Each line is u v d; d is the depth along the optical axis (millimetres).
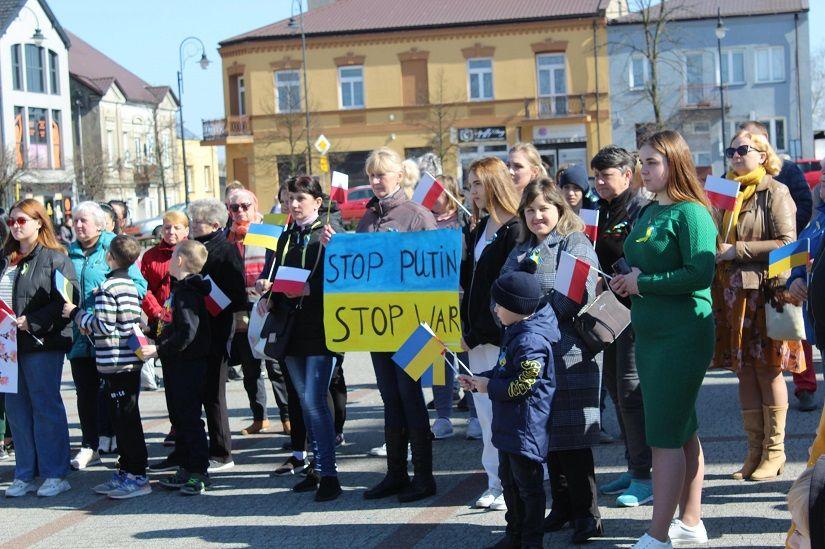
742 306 6352
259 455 8234
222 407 7863
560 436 5449
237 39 47906
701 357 5027
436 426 8516
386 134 47312
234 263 7668
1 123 50500
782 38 46375
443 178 8758
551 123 46469
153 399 11078
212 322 7637
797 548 2896
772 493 6195
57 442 7430
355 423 9219
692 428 5156
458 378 5406
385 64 47031
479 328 6070
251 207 9023
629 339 6156
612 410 9109
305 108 45625
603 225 6520
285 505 6758
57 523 6684
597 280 5645
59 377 7445
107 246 8398
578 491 5570
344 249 6582
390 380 6676
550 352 5168
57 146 54531
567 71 46344
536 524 5246
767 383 6457
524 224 5832
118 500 7152
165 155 63344
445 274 6355
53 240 7477
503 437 5238
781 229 6363
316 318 6711
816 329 5078
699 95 46781
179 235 8766
